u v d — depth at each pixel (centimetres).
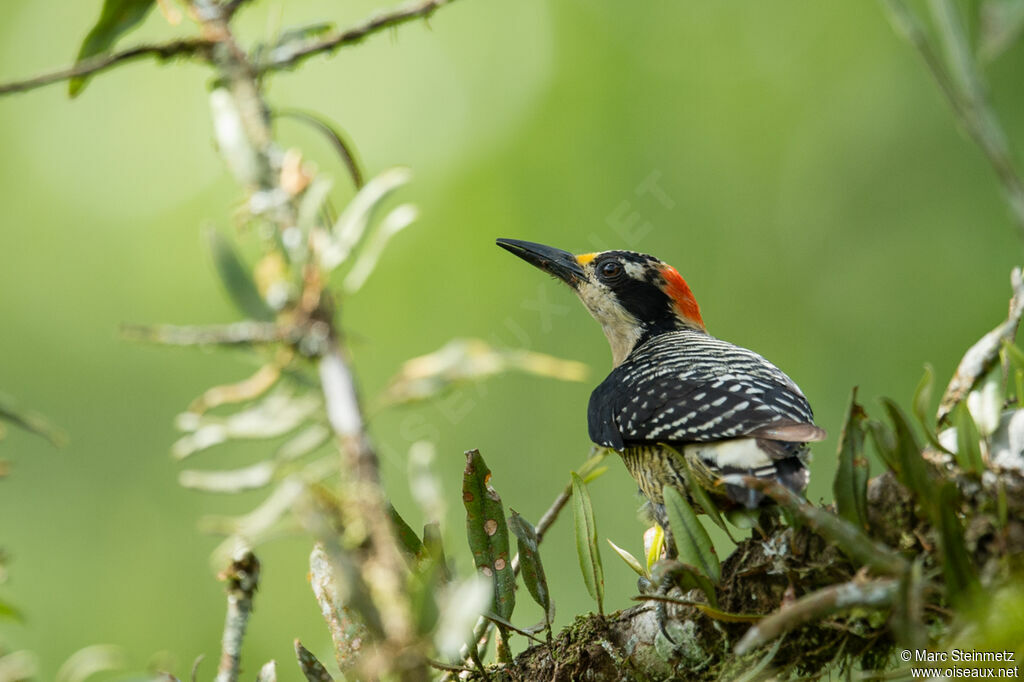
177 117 1502
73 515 1342
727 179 1437
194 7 441
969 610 451
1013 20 562
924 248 1370
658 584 514
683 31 1464
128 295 1454
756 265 1432
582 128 1423
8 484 1338
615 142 1419
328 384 364
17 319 1443
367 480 351
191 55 436
